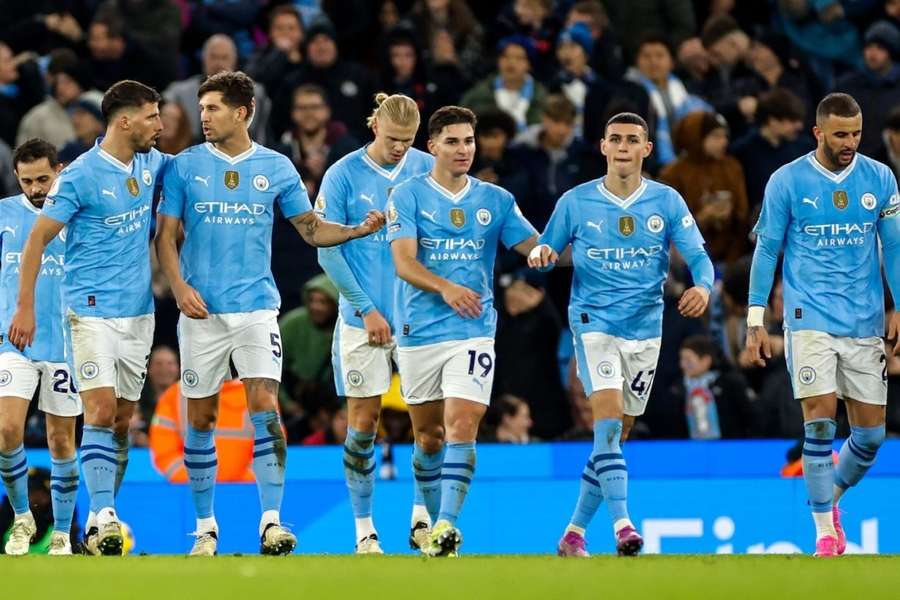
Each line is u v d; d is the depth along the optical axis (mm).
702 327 46625
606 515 40719
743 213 50781
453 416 30625
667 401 45719
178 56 56531
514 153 50781
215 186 31016
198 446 31875
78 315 30734
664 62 54094
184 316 31344
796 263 32094
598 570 25656
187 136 50844
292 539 30000
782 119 51750
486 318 31234
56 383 33406
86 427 30688
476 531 40875
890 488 40906
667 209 31609
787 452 43000
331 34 53938
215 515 40500
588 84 53844
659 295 31797
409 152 34281
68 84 53438
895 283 32406
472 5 60938
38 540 37594
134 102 30688
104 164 30719
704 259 31516
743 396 45281
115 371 30922
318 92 50094
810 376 31844
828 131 31516
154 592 23781
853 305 31891
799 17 59594
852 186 31781
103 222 30688
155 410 43906
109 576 24891
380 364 33781
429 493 33125
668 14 58625
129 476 42125
